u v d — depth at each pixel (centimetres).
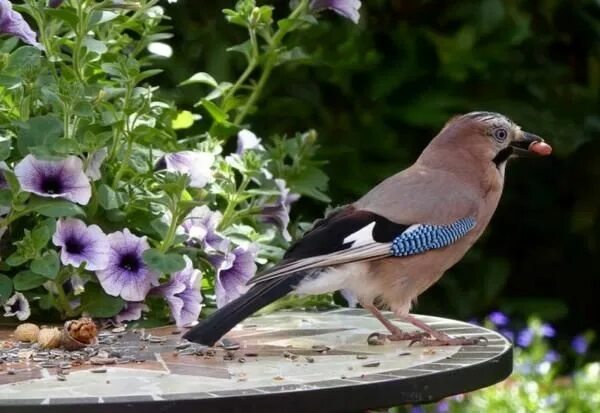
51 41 795
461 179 782
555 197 1359
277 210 846
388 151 1228
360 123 1224
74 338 666
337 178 1214
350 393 558
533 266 1401
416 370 601
